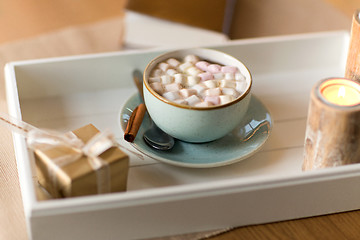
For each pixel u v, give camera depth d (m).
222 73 0.69
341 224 0.65
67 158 0.61
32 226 0.59
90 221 0.60
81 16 1.18
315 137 0.63
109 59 0.77
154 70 0.70
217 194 0.61
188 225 0.63
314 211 0.65
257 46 0.81
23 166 0.62
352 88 0.65
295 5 1.05
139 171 0.67
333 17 1.03
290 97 0.79
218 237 0.64
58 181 0.61
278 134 0.73
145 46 0.93
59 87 0.77
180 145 0.69
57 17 1.17
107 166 0.61
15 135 0.67
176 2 0.97
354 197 0.65
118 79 0.79
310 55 0.83
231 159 0.67
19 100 0.73
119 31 0.99
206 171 0.68
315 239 0.64
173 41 0.93
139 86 0.75
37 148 0.62
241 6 1.04
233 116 0.66
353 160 0.64
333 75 0.83
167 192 0.60
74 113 0.75
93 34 0.98
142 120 0.71
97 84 0.79
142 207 0.60
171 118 0.66
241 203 0.62
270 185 0.62
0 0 1.21
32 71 0.75
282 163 0.69
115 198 0.59
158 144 0.68
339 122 0.61
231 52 0.81
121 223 0.61
